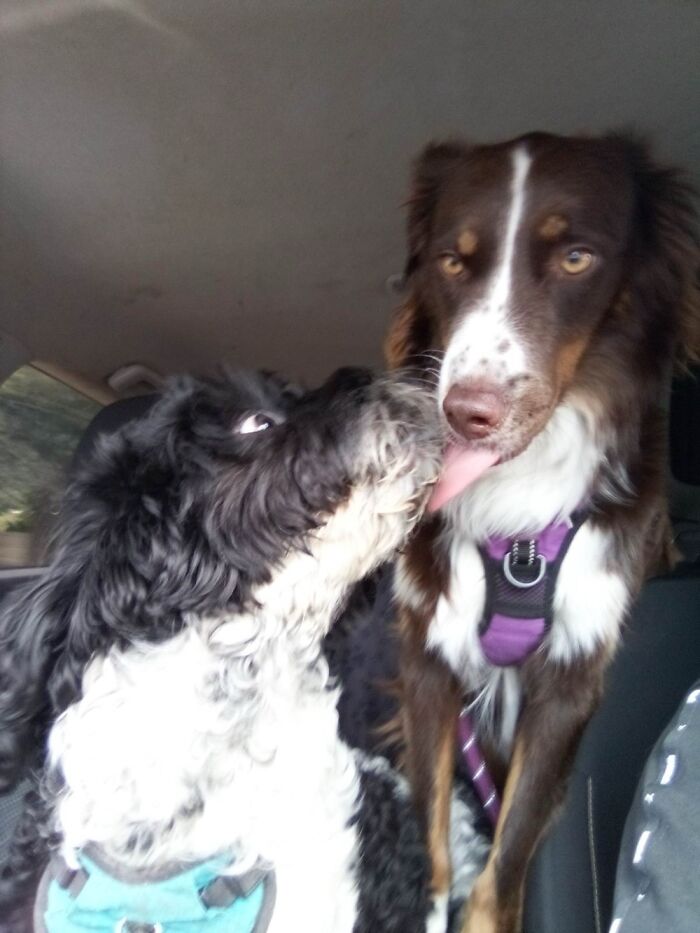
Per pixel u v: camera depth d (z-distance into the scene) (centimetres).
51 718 41
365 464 44
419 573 59
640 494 58
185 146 60
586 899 51
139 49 52
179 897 38
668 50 53
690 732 39
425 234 60
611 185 55
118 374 83
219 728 40
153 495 41
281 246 70
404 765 59
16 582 58
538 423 50
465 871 58
